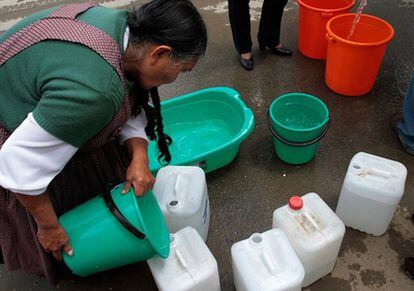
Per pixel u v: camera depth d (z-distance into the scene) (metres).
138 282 1.49
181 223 1.41
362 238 1.56
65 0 3.56
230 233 1.63
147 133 1.31
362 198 1.45
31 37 0.88
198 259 1.23
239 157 1.97
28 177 0.89
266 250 1.22
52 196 1.20
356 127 2.08
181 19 0.87
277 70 2.57
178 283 1.18
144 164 1.20
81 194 1.25
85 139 0.92
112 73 0.85
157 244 1.16
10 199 1.12
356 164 1.47
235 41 2.54
